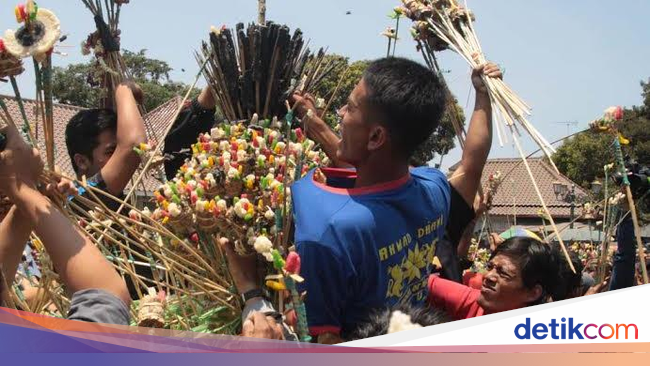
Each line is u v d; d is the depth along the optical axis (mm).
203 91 3801
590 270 6211
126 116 3500
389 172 2625
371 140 2572
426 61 3689
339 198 2545
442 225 2891
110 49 3754
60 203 2590
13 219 2264
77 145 3857
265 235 2693
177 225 2934
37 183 2299
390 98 2516
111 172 3426
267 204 2795
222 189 2887
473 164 3252
